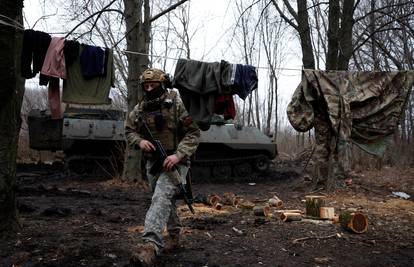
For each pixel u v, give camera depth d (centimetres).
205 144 1414
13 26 464
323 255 476
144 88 418
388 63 1906
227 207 766
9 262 414
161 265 411
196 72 597
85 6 1091
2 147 495
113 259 428
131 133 423
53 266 406
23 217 620
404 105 870
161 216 396
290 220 635
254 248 489
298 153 2430
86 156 1362
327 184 942
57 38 606
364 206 801
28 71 587
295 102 914
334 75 873
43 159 2127
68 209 683
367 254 488
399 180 1206
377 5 1706
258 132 1494
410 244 539
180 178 405
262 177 1483
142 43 1161
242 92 611
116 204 832
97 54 638
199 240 512
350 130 859
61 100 646
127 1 1145
